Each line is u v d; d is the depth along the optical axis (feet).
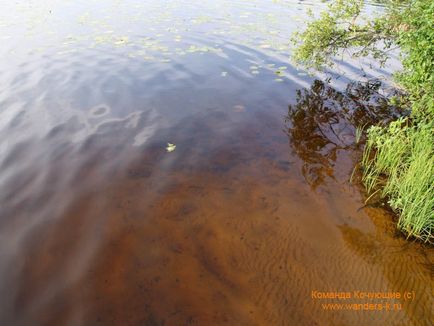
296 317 12.18
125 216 16.42
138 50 37.19
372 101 28.48
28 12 52.42
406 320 12.07
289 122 24.93
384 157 19.04
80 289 12.96
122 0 61.21
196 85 29.91
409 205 16.16
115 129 23.16
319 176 19.40
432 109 18.25
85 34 42.16
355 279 13.52
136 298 12.74
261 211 16.89
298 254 14.62
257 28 44.29
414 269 13.94
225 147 21.89
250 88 29.71
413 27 21.81
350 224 16.14
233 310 12.41
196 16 50.24
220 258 14.46
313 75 32.55
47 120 23.90
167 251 14.73
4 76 30.37
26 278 13.30
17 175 18.69
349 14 26.81
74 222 15.96
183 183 18.75
